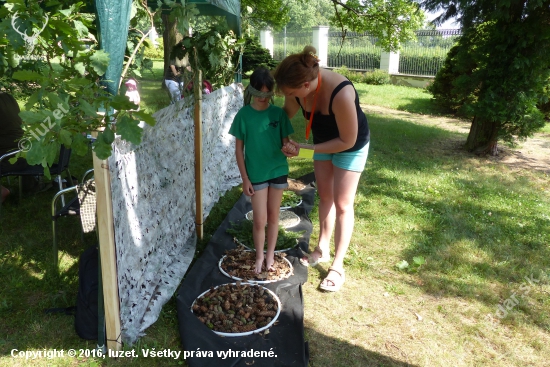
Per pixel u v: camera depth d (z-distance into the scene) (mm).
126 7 2170
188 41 3805
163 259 3332
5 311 2902
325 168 3373
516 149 8477
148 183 2990
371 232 4379
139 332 2709
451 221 4688
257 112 3098
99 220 2291
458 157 7723
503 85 7102
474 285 3512
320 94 2904
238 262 3590
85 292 2600
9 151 4219
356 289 3393
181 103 3561
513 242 4305
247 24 7340
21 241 3885
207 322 2795
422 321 3039
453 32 16531
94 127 1839
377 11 11273
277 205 3334
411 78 17781
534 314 3170
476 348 2799
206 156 4602
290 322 2877
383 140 8586
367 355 2678
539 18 6617
